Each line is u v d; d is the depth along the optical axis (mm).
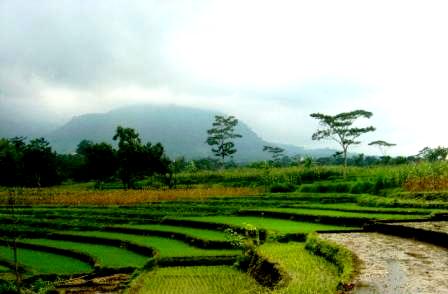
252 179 73875
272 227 30375
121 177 74500
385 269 14859
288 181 65688
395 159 82688
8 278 24641
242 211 41406
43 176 81625
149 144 74688
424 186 40375
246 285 20203
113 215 46219
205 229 35688
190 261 25906
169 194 56938
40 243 35594
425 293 11969
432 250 18469
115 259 28688
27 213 48625
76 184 92312
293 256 19672
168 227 37688
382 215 31016
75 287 23062
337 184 52281
